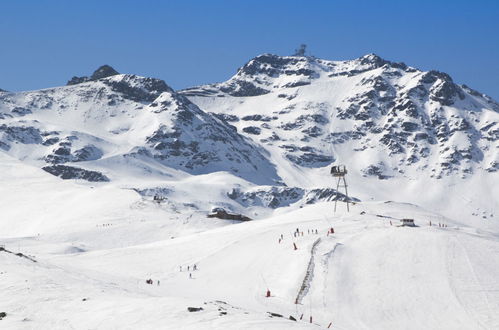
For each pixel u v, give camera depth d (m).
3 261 60.56
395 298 65.56
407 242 88.25
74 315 39.38
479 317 59.12
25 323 38.25
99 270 88.38
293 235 100.50
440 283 69.62
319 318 58.66
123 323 36.19
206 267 87.31
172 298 42.62
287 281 72.12
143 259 97.50
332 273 73.56
